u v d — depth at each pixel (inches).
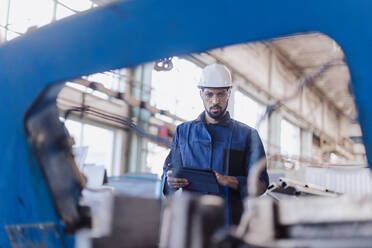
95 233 29.5
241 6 39.3
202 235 24.5
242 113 319.6
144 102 223.9
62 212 47.9
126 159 235.9
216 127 80.9
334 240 23.5
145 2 45.0
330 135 470.9
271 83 362.0
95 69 47.7
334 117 484.1
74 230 46.5
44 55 51.9
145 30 44.7
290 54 363.6
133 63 45.1
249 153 78.0
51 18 206.8
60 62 50.3
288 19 36.7
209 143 78.8
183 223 24.6
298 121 381.1
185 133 82.2
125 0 46.4
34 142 51.5
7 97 54.2
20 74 53.6
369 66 32.6
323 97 445.7
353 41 33.5
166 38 43.1
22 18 195.2
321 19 35.2
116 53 46.3
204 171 70.9
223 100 80.5
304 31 36.0
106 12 47.8
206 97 80.6
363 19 33.3
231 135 79.5
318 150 425.1
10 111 53.6
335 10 34.5
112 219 29.0
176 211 25.3
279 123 334.6
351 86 33.3
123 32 46.1
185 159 79.7
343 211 23.9
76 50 49.4
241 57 311.1
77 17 49.9
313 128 407.8
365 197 23.7
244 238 25.1
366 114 32.3
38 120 52.4
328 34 34.8
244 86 323.0
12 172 52.7
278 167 201.2
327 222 24.2
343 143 483.2
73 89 205.0
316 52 349.7
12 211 52.5
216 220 25.3
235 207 70.4
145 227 29.8
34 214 50.6
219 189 70.2
